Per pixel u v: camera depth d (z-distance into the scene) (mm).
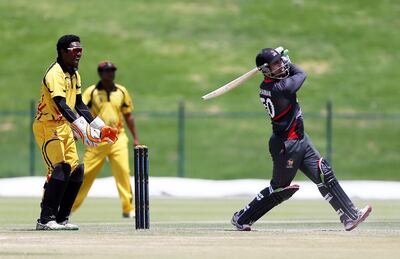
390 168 156250
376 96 180750
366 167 156500
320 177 48938
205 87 182500
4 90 181125
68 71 49562
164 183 109500
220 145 163625
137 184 50062
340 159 159625
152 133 167375
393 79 187875
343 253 37500
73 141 50438
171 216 71625
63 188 49906
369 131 169875
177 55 194250
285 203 92250
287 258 35812
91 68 186375
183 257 36000
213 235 45781
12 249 38719
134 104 176375
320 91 181875
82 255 36688
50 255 36656
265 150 162250
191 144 164000
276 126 48719
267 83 48719
